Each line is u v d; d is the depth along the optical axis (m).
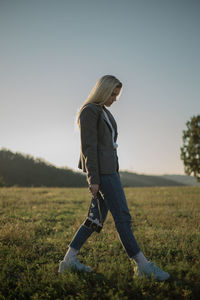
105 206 2.48
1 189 11.66
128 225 2.31
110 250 2.96
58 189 12.73
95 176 2.21
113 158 2.37
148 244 3.14
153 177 138.25
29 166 89.25
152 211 5.81
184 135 24.73
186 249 2.91
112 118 2.54
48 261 2.69
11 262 2.54
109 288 2.08
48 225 4.39
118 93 2.50
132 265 2.51
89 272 2.37
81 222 4.48
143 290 2.04
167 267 2.39
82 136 2.27
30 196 8.73
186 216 5.32
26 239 3.30
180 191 11.66
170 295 1.98
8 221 4.49
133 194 10.20
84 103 2.45
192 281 2.15
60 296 2.01
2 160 89.69
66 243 3.24
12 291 2.06
